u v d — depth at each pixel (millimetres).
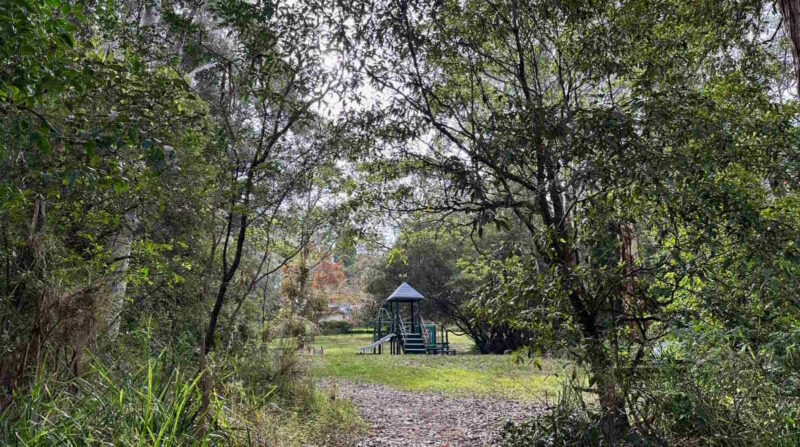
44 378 3615
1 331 3979
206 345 5648
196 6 6148
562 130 4176
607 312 4758
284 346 8500
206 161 5719
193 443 3654
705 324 4371
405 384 11492
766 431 3727
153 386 3943
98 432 3227
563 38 5719
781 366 3748
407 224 6613
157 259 6195
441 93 6004
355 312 29562
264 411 5812
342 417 7484
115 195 4906
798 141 4391
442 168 5039
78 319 4070
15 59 3023
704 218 4141
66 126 3441
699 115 4168
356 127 5750
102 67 3559
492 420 7848
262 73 5598
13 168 3691
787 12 3166
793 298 3945
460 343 30578
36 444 3010
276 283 11547
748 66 5703
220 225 6270
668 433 4328
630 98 4637
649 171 3914
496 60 5949
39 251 4328
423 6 5625
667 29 5672
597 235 4547
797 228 4133
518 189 5762
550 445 4758
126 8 6309
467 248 19000
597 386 4758
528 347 4816
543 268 4965
